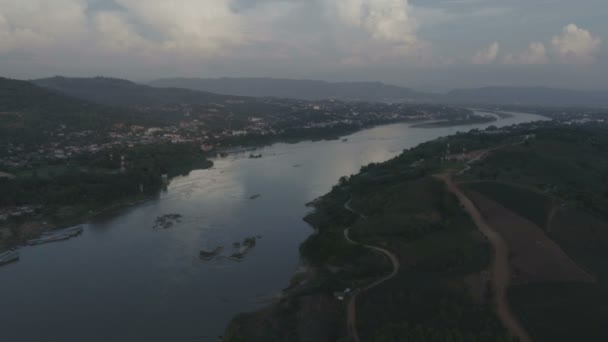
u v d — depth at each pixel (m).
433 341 90.31
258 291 130.12
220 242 169.12
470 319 98.06
